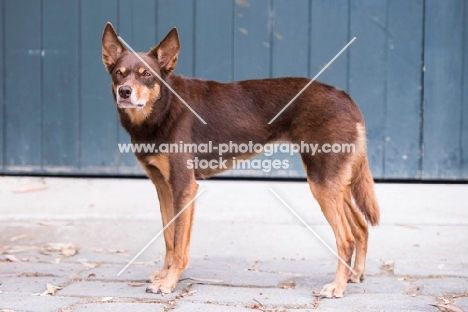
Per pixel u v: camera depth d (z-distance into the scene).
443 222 4.88
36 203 5.38
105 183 5.95
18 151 6.08
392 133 5.79
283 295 3.62
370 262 4.34
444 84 5.71
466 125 5.73
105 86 5.96
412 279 3.97
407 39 5.70
